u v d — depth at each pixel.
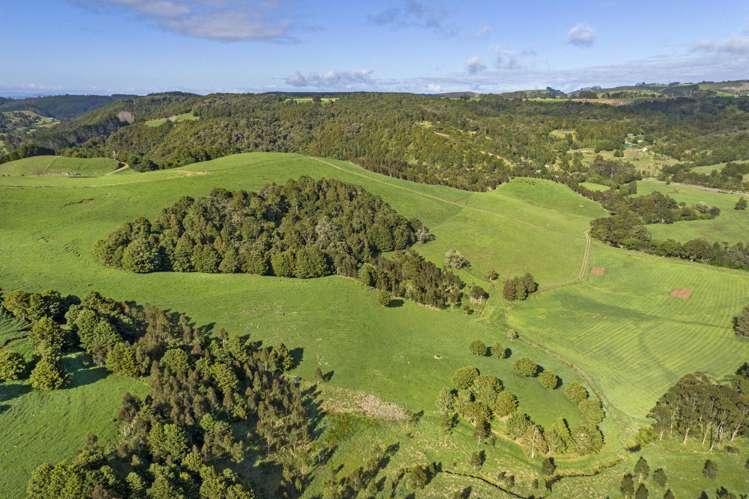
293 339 78.62
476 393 70.12
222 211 115.94
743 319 90.88
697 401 67.50
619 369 83.00
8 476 44.69
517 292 108.75
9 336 61.56
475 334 91.62
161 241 100.06
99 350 61.38
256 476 52.41
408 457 59.16
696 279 115.75
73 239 101.50
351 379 71.75
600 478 59.06
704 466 61.03
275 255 102.00
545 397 72.69
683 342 90.56
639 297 111.81
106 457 47.47
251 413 60.41
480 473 58.00
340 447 59.28
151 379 60.19
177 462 49.12
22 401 53.28
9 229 102.25
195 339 69.75
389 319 91.06
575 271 126.69
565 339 93.00
